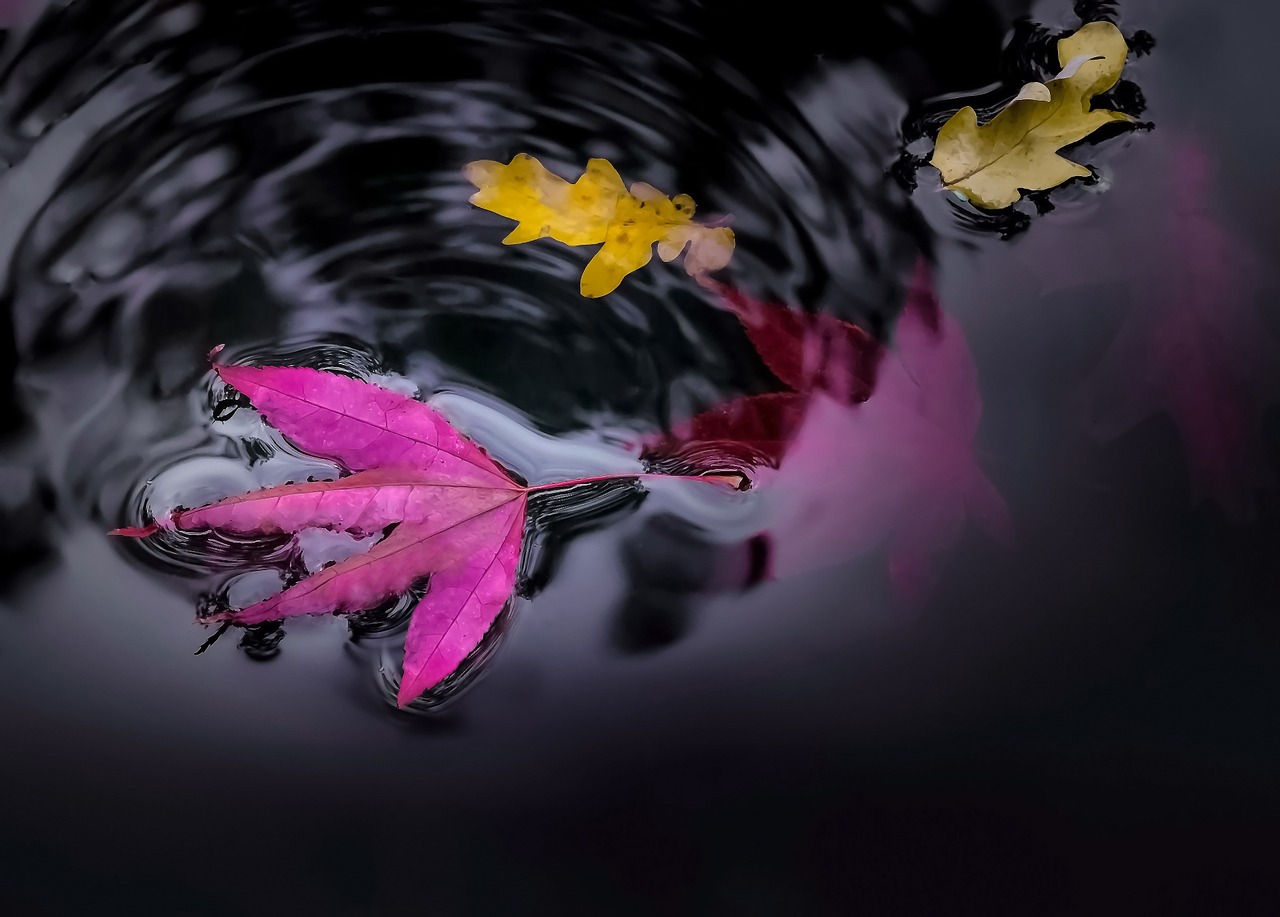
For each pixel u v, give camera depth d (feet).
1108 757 1.14
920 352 1.25
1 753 1.13
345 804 1.12
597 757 1.14
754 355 1.27
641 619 1.18
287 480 1.21
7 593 1.17
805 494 1.20
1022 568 1.20
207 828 1.11
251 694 1.15
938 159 1.33
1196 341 1.27
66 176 1.33
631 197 1.32
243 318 1.27
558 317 1.28
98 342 1.26
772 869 1.11
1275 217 1.32
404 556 1.11
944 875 1.11
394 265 1.30
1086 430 1.24
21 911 1.09
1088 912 1.11
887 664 1.17
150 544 1.18
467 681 1.15
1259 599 1.19
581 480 1.17
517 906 1.10
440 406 1.24
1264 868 1.12
